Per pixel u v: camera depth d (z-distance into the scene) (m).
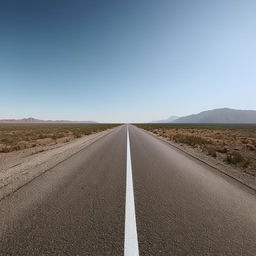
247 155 12.63
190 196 5.17
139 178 6.82
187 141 19.64
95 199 4.82
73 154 11.77
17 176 6.88
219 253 2.85
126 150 13.52
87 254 2.75
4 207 4.29
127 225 3.57
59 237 3.15
